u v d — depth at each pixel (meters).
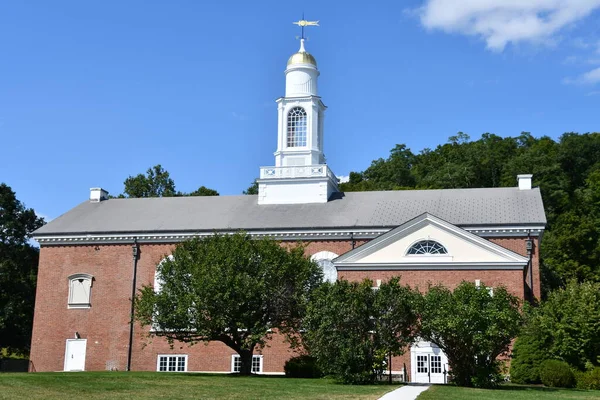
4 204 67.56
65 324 48.94
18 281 66.00
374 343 30.69
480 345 29.45
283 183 50.81
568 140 95.25
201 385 27.52
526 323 31.50
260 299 36.66
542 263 63.84
